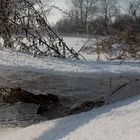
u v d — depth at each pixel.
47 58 4.12
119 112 2.86
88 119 2.91
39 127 3.21
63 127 2.93
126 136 2.30
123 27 5.14
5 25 5.26
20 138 3.10
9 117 3.85
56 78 3.44
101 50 4.92
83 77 3.40
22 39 5.16
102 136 2.43
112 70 3.42
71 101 3.67
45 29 5.11
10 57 3.94
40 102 3.95
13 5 5.26
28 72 3.45
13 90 4.05
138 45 4.77
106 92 3.48
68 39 5.70
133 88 3.47
